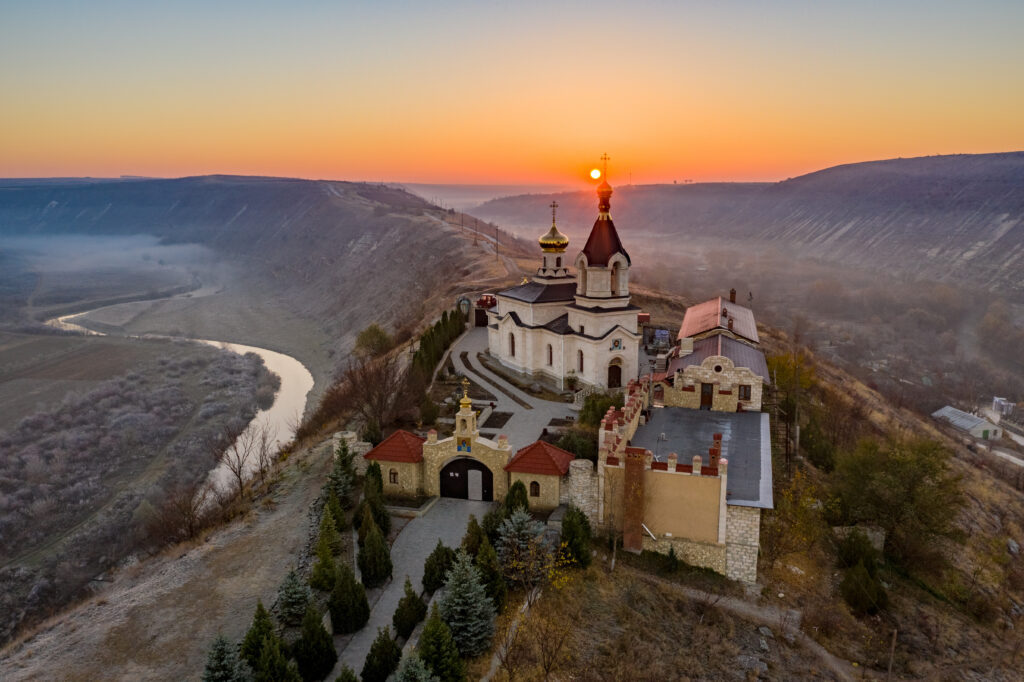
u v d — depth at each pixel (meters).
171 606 39.91
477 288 148.38
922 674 38.72
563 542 40.91
